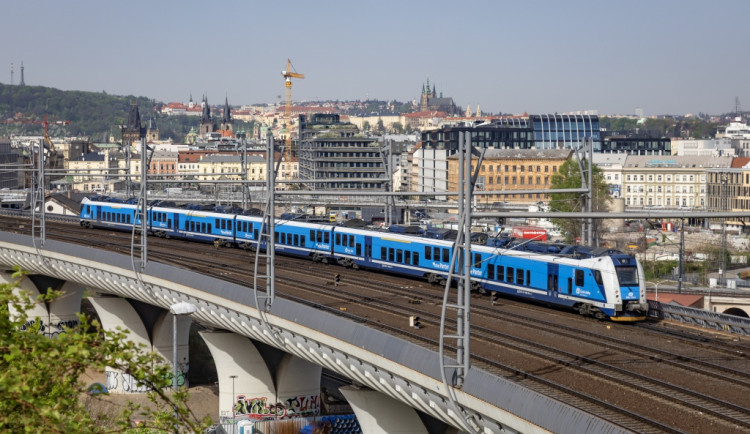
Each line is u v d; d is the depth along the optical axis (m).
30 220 144.75
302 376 79.50
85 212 132.50
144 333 99.38
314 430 74.81
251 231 103.00
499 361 47.38
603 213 40.09
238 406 78.50
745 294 119.94
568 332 57.03
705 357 49.25
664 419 37.28
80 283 100.00
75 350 23.67
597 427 33.78
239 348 78.12
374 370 52.06
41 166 100.44
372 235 85.50
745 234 180.75
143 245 82.50
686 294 111.19
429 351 45.72
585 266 63.22
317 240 92.75
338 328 54.25
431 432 59.91
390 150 88.19
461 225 42.06
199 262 89.88
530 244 70.44
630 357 49.41
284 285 75.12
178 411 26.81
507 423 39.59
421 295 72.00
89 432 24.11
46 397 23.67
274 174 64.88
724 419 37.47
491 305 68.19
